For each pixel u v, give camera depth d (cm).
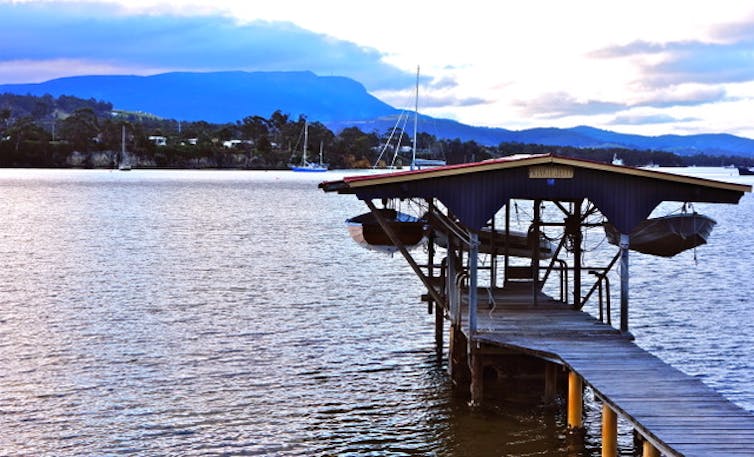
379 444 1684
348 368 2233
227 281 3712
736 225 7281
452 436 1723
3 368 2186
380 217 2123
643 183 1827
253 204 9538
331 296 3338
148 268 4100
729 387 2081
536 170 1814
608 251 5100
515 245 2825
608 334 1839
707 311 3078
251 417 1838
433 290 2145
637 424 1234
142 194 11219
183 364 2252
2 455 1609
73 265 4169
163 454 1625
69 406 1894
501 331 1872
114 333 2611
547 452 1636
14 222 6681
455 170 1794
